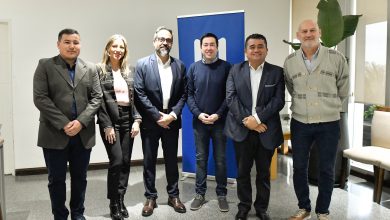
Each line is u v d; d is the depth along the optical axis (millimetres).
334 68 2611
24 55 4223
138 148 4672
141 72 2963
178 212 3084
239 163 2828
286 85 2836
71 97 2475
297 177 2791
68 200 3363
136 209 3168
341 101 2736
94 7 4379
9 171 4355
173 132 3047
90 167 4512
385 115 3602
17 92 4246
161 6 4602
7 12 4125
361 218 2967
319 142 2695
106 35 4449
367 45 4012
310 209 2867
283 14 5145
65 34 2436
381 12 3801
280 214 3051
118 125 2816
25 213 3111
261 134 2703
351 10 4234
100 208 3203
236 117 2746
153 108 2908
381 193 3342
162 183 3930
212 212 3094
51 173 2525
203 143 3135
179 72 3061
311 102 2613
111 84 2752
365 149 3514
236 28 3596
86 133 2555
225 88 3047
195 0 4727
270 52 5133
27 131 4316
